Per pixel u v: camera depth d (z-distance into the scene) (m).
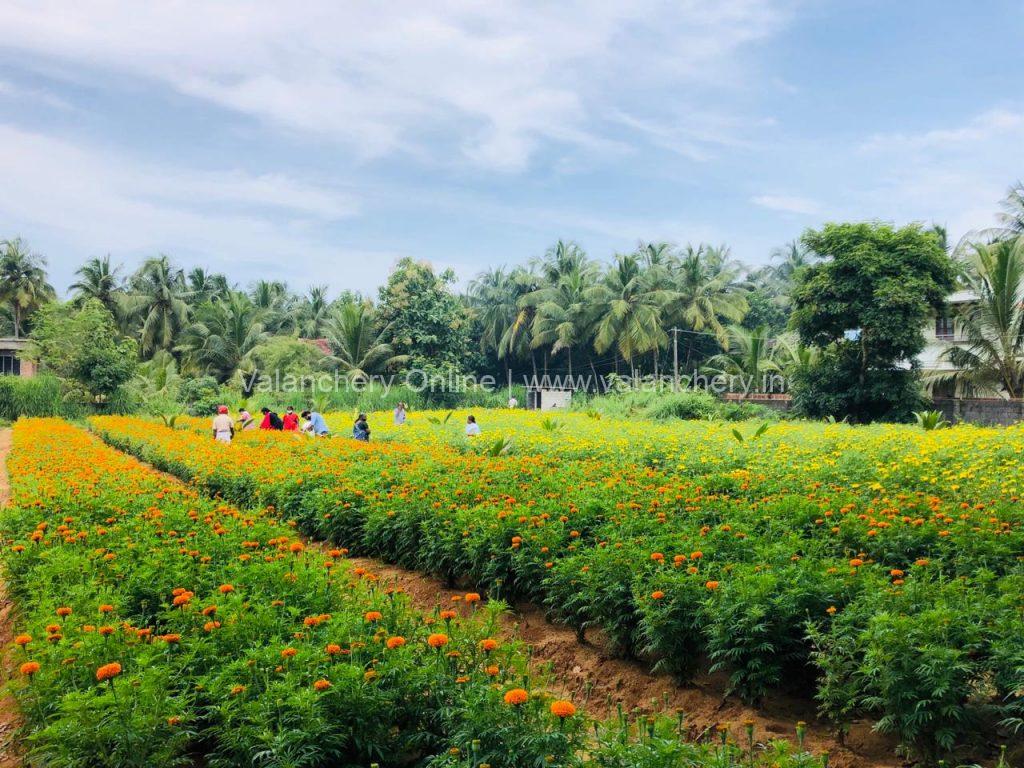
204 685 3.74
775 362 37.56
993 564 5.63
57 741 3.42
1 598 6.62
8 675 4.75
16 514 7.30
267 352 42.00
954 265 25.83
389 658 3.82
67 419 33.75
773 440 14.23
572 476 9.70
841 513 6.86
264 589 5.01
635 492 8.02
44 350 37.41
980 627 4.09
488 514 7.09
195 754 3.99
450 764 3.25
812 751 4.30
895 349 26.12
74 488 8.54
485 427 22.50
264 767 3.26
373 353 45.16
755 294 52.34
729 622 4.69
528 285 51.75
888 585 4.74
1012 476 8.90
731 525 6.41
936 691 3.76
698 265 45.56
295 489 9.88
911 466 9.91
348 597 5.23
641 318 43.72
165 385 39.47
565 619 5.98
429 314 45.91
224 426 18.25
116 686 3.48
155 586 5.18
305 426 20.89
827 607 4.78
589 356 52.41
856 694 4.32
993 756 4.00
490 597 6.82
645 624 5.18
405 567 8.09
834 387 27.61
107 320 37.22
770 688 5.06
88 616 4.58
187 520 6.98
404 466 11.20
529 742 3.20
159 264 47.47
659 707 5.00
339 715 3.53
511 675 4.10
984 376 27.03
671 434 17.48
